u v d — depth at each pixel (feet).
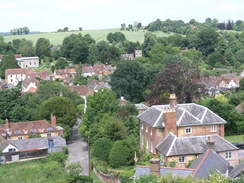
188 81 377.50
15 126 377.50
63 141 345.72
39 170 279.08
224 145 246.47
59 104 399.85
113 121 294.87
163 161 241.96
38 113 407.64
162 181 175.11
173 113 258.98
